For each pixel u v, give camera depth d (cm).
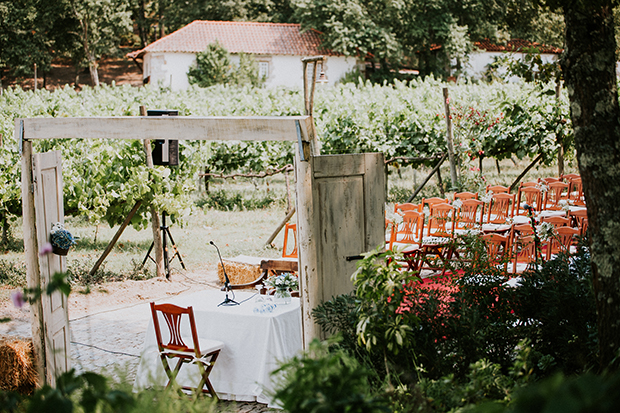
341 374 213
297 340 494
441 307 395
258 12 4950
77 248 1095
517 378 289
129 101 1930
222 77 3722
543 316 399
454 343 368
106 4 4550
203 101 1958
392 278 352
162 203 875
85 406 197
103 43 4647
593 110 306
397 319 342
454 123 1342
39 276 469
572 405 146
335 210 464
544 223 576
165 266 905
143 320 704
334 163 461
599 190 305
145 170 879
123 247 1111
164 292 824
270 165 1616
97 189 980
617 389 149
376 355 360
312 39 4156
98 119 461
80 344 613
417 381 339
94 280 865
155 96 2036
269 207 1557
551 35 4194
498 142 1409
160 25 5309
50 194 491
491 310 419
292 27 4244
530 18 4256
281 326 476
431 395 291
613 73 310
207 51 3756
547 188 987
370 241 483
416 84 2005
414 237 840
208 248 1082
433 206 845
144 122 458
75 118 464
